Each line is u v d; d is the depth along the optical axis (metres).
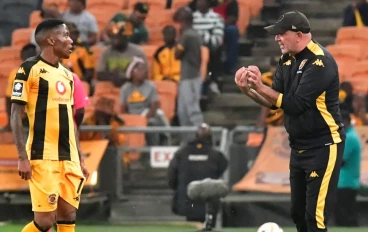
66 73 29.22
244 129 46.72
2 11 68.38
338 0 65.56
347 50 57.25
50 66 28.88
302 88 28.08
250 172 46.19
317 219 28.64
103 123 48.16
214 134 46.53
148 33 60.31
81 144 47.03
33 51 50.94
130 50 54.84
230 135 46.44
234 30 59.47
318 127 28.31
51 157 28.50
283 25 28.39
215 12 59.97
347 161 43.66
